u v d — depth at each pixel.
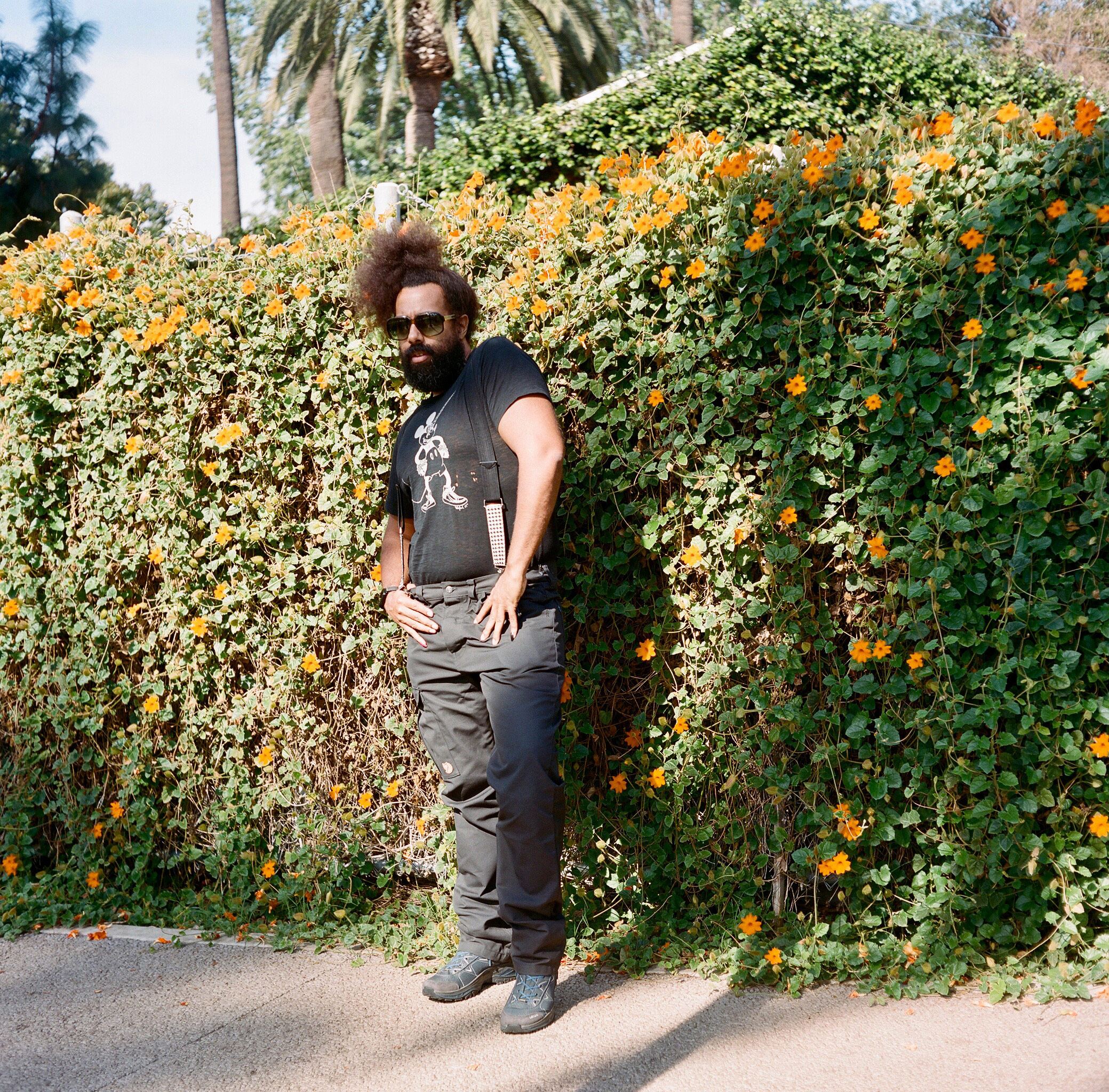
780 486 2.61
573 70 16.36
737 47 10.72
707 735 2.77
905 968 2.53
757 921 2.62
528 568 2.42
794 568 2.62
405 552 2.79
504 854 2.42
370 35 16.58
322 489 3.21
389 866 3.23
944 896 2.54
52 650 3.61
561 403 2.83
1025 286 2.35
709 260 2.62
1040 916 2.50
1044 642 2.41
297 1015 2.58
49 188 17.03
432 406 2.63
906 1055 2.19
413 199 3.36
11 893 3.48
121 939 3.19
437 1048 2.38
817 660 2.67
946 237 2.44
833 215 2.48
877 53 11.58
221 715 3.37
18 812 3.66
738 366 2.67
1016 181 2.35
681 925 2.84
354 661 3.22
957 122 2.49
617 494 2.78
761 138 10.42
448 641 2.51
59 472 3.60
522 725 2.39
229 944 3.11
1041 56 18.25
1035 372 2.37
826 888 2.81
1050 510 2.40
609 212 2.80
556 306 2.81
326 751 3.28
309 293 3.10
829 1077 2.13
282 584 3.23
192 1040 2.48
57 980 2.88
